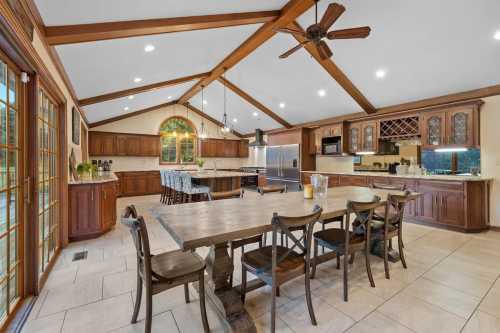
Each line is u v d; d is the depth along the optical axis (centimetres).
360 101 515
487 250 307
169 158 863
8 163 176
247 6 295
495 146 386
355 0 298
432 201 414
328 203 232
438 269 254
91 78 374
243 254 192
